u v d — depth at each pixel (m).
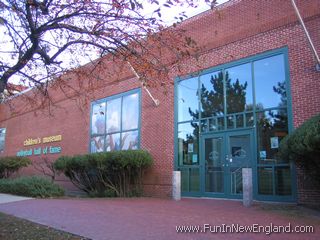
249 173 13.35
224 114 16.05
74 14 8.76
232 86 15.92
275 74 14.47
